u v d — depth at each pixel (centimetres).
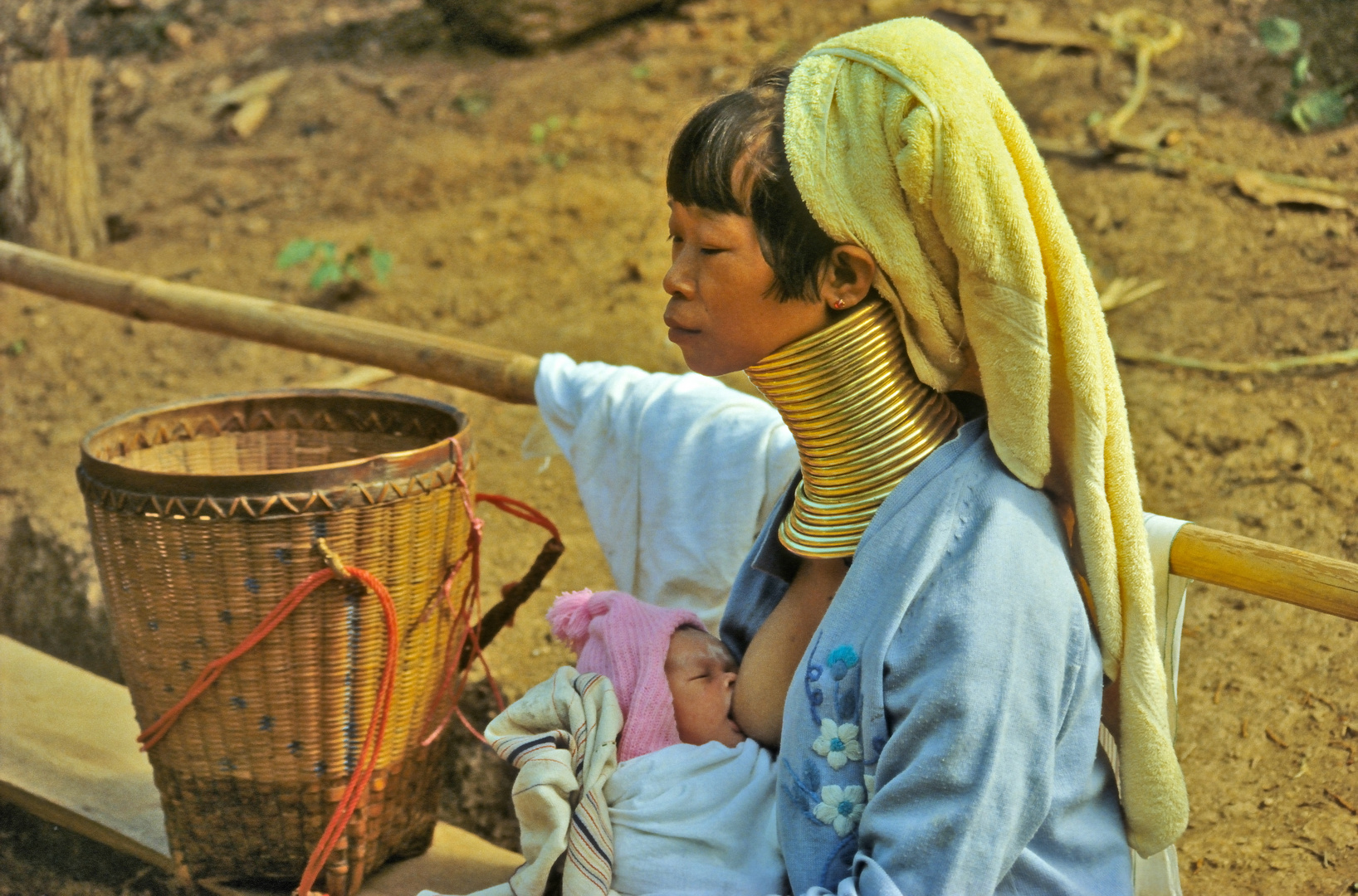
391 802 194
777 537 162
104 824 216
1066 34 514
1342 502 290
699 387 219
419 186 519
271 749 183
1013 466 139
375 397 212
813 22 579
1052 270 135
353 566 172
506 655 282
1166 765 147
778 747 165
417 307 442
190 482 168
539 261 461
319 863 182
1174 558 163
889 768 137
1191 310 371
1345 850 211
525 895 157
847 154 130
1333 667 249
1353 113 445
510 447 365
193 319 273
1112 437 140
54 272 294
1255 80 466
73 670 267
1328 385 331
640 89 555
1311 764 229
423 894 168
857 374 141
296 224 507
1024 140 133
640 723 164
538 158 525
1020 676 133
